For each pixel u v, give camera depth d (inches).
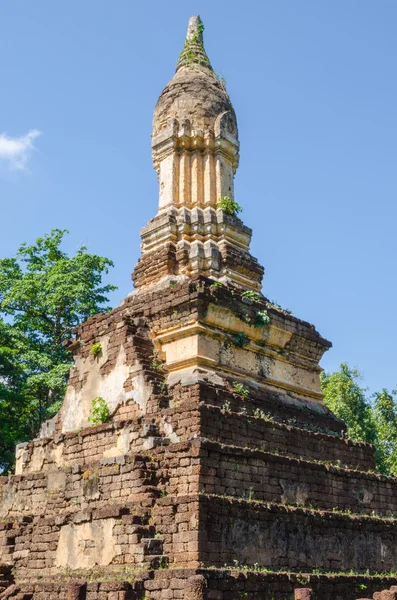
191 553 685.3
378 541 891.4
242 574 671.1
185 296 900.0
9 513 921.5
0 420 1453.0
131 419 850.8
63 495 853.2
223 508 718.5
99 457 863.7
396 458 1668.3
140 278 1063.0
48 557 804.0
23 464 968.9
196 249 1035.9
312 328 1049.5
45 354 1502.2
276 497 804.6
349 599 772.6
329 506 869.2
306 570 778.2
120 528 734.5
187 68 1219.2
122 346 919.7
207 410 796.6
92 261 1585.9
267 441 848.9
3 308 1568.7
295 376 1010.7
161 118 1169.4
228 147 1146.7
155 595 659.4
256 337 959.0
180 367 888.9
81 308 1535.4
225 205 1092.5
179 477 754.2
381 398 1758.1
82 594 621.6
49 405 1488.7
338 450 949.2
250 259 1084.5
